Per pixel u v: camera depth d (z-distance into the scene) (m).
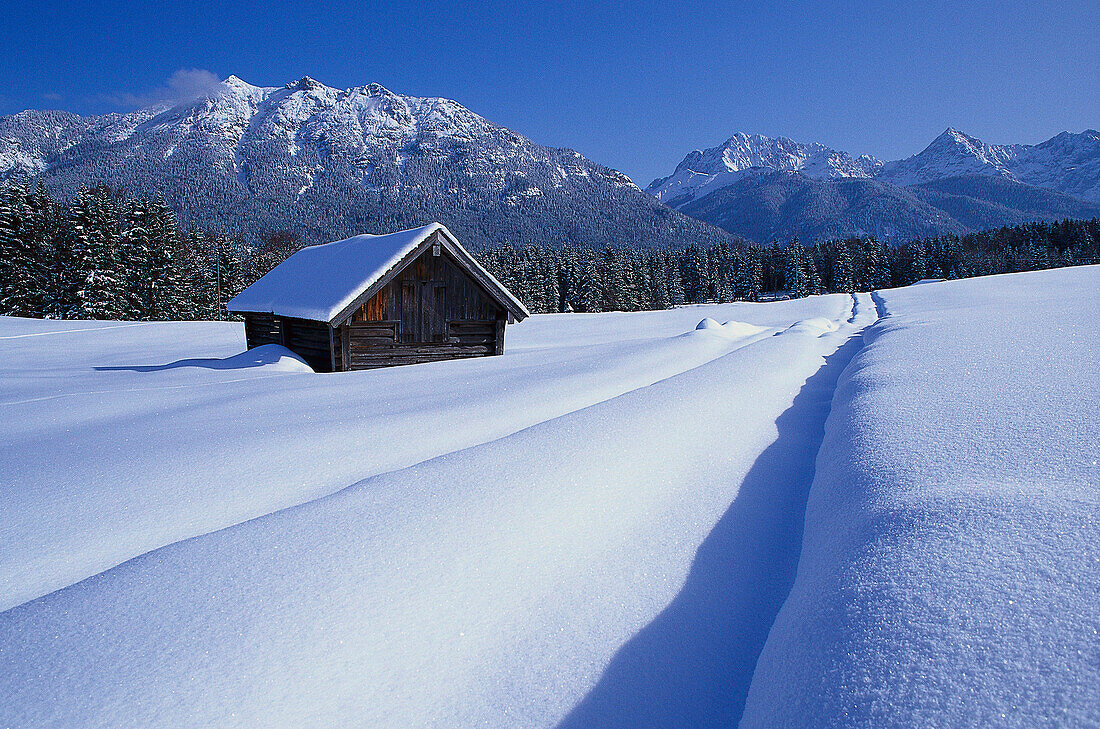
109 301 37.59
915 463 3.24
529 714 1.89
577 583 2.59
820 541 2.85
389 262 12.45
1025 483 2.66
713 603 2.56
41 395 8.32
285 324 14.30
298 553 2.69
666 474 3.77
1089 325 8.43
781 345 9.77
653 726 1.89
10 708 1.82
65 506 3.66
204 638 2.12
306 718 1.80
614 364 8.95
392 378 9.00
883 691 1.61
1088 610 1.69
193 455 4.59
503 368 9.67
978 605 1.83
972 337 8.42
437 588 2.45
